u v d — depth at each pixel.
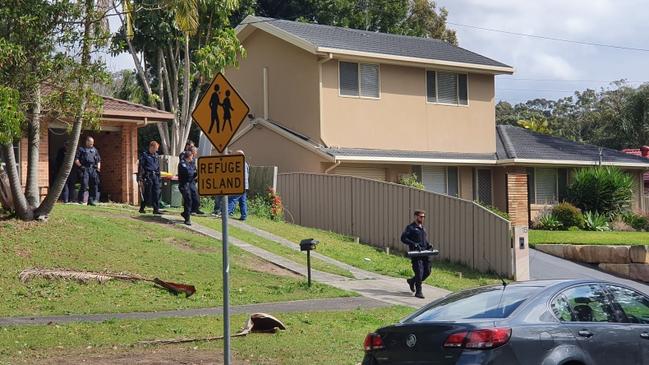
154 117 33.56
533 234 34.53
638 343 11.45
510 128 46.28
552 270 29.91
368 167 38.03
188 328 16.81
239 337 16.25
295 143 37.72
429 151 39.84
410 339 10.73
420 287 22.92
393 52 38.84
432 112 40.22
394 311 20.16
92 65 21.67
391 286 24.36
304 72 37.84
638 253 29.78
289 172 37.88
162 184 32.56
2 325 16.41
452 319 10.94
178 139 44.38
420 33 59.97
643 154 54.66
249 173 34.34
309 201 33.91
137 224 26.81
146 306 18.97
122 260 22.25
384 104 38.72
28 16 19.98
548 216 38.31
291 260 26.11
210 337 16.03
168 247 24.48
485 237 28.73
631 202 41.62
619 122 69.06
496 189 41.84
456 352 10.23
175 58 46.25
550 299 11.03
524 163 40.75
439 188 40.28
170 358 14.24
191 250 24.92
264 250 26.66
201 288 21.17
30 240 22.16
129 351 14.76
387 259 29.00
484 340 10.15
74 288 19.80
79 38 21.27
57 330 16.08
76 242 22.83
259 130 39.81
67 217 24.97
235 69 41.94
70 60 21.23
